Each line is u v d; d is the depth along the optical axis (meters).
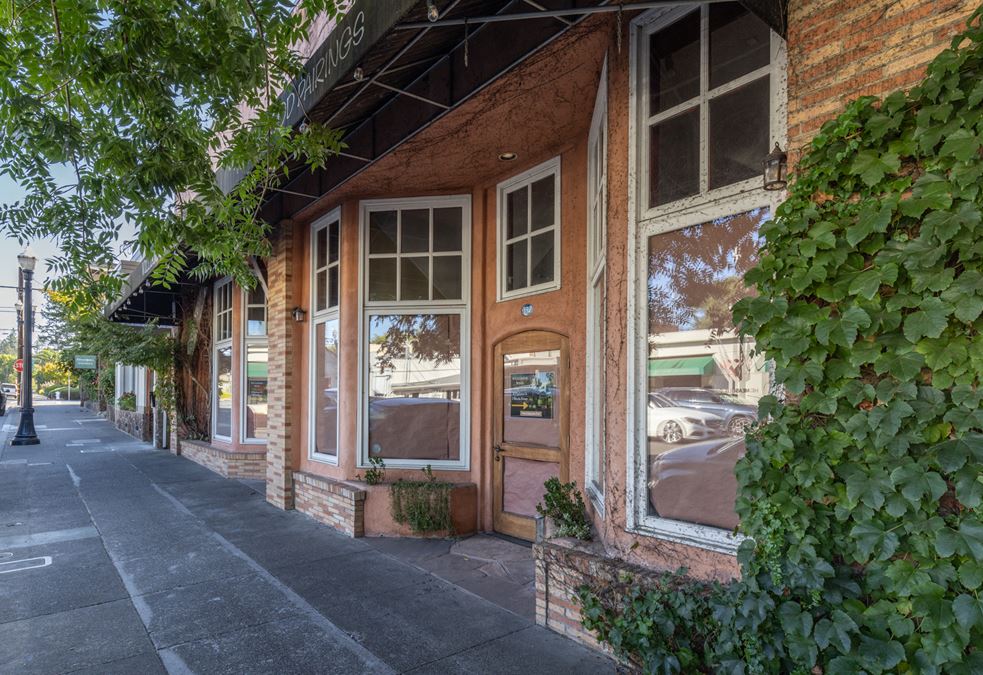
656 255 3.34
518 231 5.86
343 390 6.51
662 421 3.25
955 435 2.07
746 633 2.46
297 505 7.24
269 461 7.81
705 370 3.09
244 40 3.34
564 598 3.73
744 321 2.57
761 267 2.53
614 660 3.38
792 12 2.64
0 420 25.48
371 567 5.07
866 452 2.26
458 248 6.39
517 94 4.22
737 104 3.02
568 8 3.05
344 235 6.57
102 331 12.25
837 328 2.26
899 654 2.11
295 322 7.48
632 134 3.39
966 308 2.01
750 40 2.99
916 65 2.27
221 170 6.51
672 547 3.12
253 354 10.12
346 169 5.78
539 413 5.52
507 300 5.85
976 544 1.97
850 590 2.28
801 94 2.60
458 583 4.67
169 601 4.35
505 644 3.63
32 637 3.77
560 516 4.34
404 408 6.39
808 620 2.29
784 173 2.62
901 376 2.13
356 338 6.48
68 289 4.20
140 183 3.40
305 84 4.27
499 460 5.92
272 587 4.62
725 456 2.99
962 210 2.03
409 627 3.88
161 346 12.52
